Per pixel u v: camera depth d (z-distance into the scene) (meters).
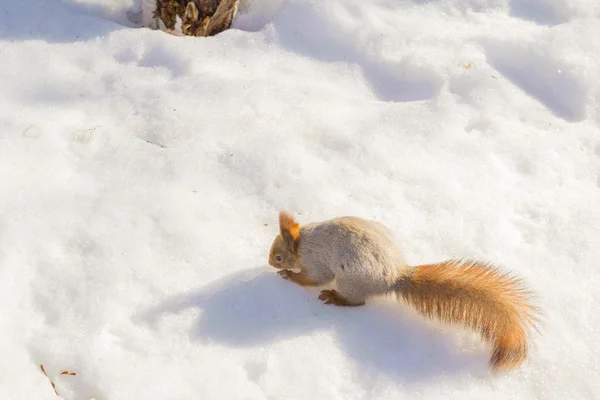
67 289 5.30
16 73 7.15
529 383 4.76
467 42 7.44
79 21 7.72
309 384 4.73
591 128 6.74
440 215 5.88
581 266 5.51
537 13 7.80
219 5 7.68
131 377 4.75
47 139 6.47
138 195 6.02
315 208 5.93
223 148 6.47
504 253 5.61
